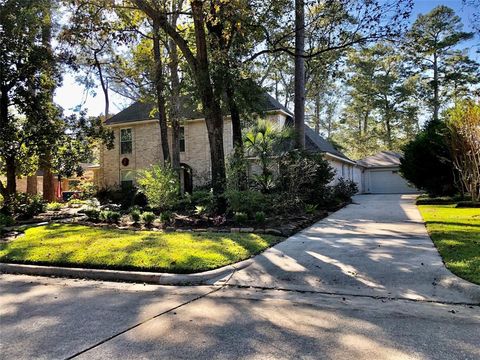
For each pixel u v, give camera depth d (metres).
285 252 6.57
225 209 10.95
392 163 29.92
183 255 6.13
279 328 3.48
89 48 14.93
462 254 5.73
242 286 4.96
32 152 14.68
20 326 3.69
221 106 12.42
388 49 25.89
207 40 11.83
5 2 13.56
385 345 3.05
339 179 19.17
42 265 6.16
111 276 5.55
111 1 11.53
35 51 13.95
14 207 13.18
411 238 7.51
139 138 22.56
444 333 3.27
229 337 3.30
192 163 20.81
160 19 10.99
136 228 9.86
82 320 3.82
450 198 15.60
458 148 12.93
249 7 10.46
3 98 13.98
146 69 16.80
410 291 4.45
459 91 30.05
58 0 13.73
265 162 12.19
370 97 37.56
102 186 21.33
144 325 3.64
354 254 6.21
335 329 3.42
